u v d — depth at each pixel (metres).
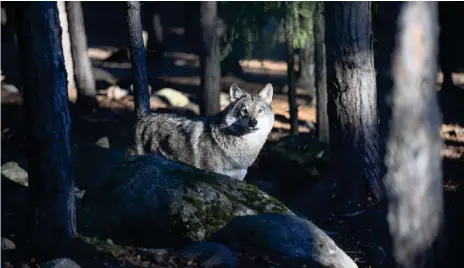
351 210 12.15
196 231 8.10
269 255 7.78
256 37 19.31
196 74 31.48
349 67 12.20
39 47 7.11
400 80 5.16
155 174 8.55
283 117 23.88
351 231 11.05
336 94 12.43
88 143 17.55
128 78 27.53
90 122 20.16
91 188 8.78
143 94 11.92
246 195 8.60
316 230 8.20
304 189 13.82
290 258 7.73
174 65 33.34
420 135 5.21
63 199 7.52
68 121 7.54
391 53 5.18
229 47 19.42
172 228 8.13
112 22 47.56
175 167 8.73
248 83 29.27
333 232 10.89
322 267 7.67
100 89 26.58
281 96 27.61
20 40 7.14
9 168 12.04
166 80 29.22
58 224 7.48
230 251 7.63
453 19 28.33
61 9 23.97
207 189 8.46
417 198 5.32
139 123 11.61
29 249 7.52
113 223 8.32
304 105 26.22
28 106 7.24
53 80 7.25
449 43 28.38
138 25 11.88
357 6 12.00
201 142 10.98
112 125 20.05
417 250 5.41
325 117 19.41
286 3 18.08
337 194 12.71
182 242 8.10
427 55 5.12
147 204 8.25
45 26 7.13
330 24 12.23
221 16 20.39
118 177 8.65
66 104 7.48
